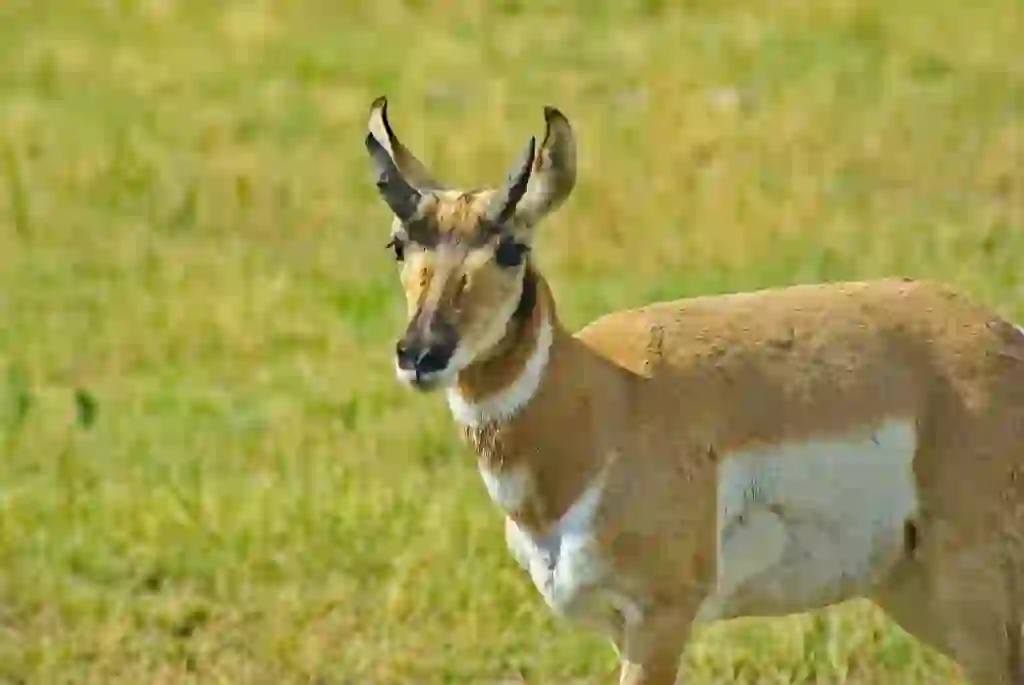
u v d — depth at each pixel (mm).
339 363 41812
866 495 24359
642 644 23953
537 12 68000
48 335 43531
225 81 61719
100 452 37719
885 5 67062
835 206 50062
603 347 24344
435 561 32625
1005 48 62188
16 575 32938
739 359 24250
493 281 23016
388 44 64938
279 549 33625
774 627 30688
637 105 58469
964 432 24391
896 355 24562
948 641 25000
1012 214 49375
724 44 63250
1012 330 25094
